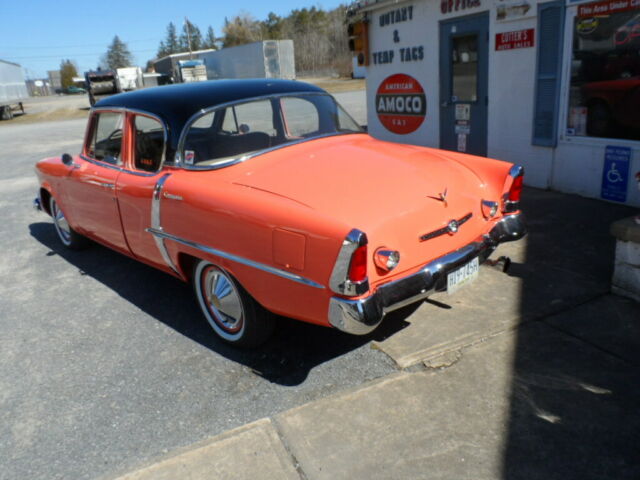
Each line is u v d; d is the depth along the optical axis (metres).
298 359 3.30
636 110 5.23
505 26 6.36
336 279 2.56
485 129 7.07
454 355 3.17
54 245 6.05
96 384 3.23
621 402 2.69
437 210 3.04
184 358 3.43
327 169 3.25
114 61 142.00
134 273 4.98
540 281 4.02
